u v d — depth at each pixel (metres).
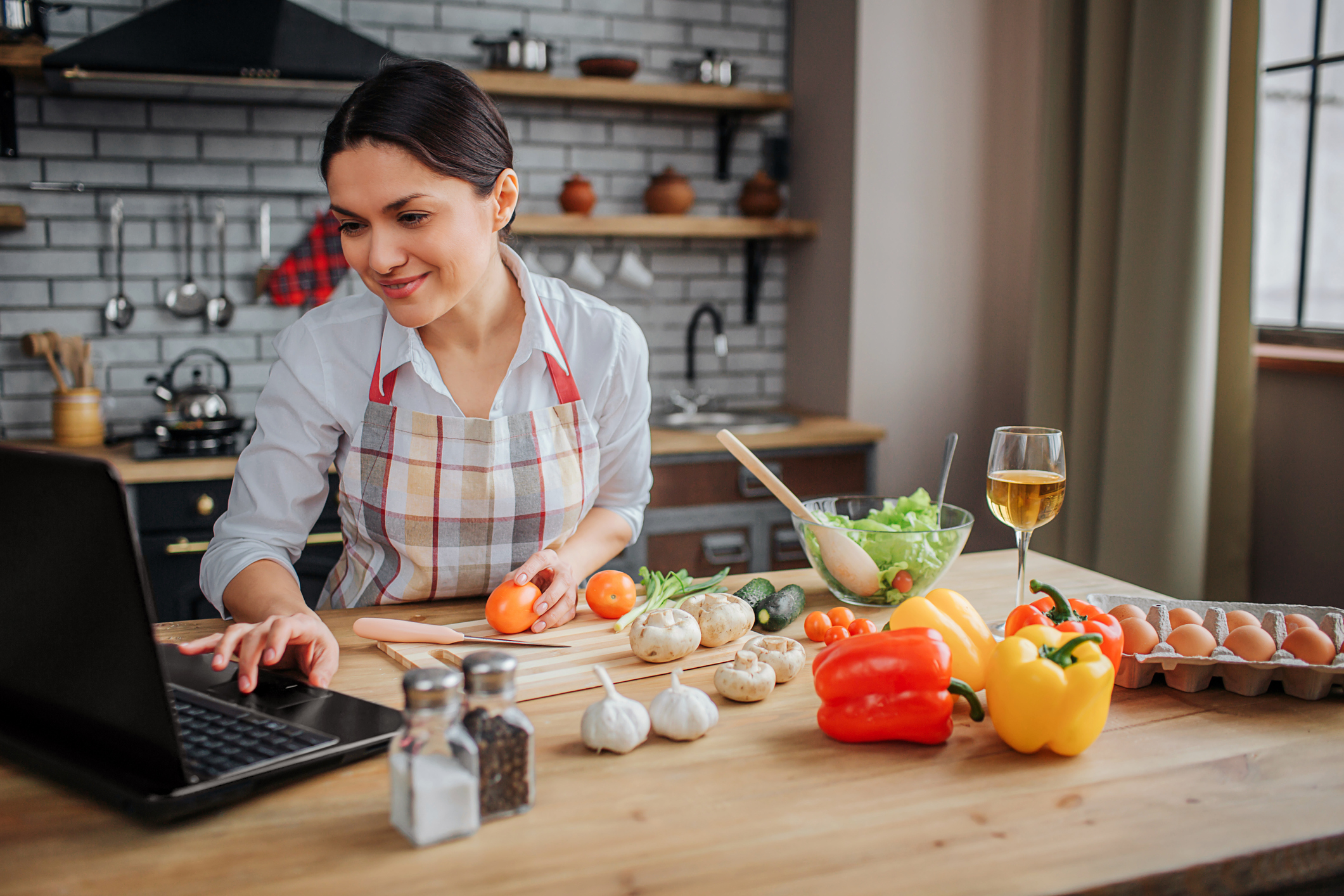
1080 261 2.86
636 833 0.79
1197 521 2.54
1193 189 2.47
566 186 3.28
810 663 1.17
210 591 1.32
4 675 0.89
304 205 3.21
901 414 3.42
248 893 0.70
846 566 1.33
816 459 3.14
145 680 0.77
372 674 1.12
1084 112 2.91
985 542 3.58
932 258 3.40
